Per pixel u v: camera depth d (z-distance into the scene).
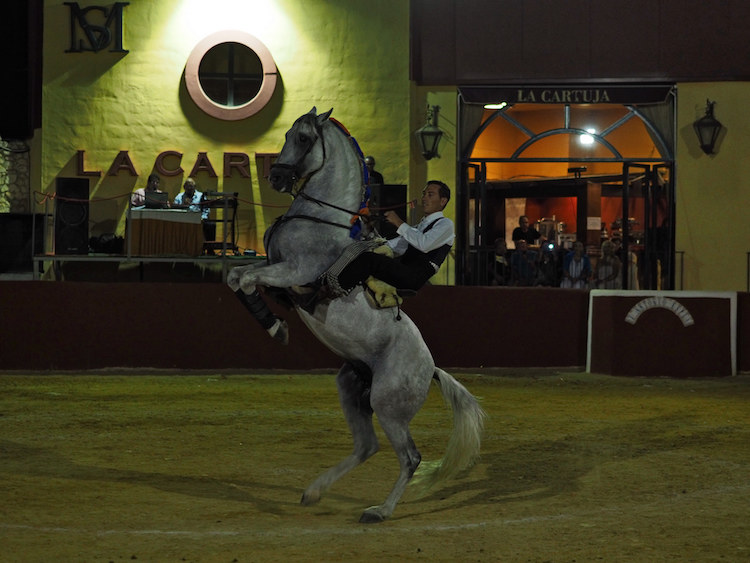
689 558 6.52
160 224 19.20
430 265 8.12
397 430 7.79
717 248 22.41
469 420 7.87
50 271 20.64
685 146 22.45
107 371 17.55
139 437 11.20
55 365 17.48
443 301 18.17
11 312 17.42
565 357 18.27
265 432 11.62
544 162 22.95
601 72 22.52
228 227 21.95
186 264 21.17
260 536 7.03
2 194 22.09
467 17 22.59
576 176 22.75
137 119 22.12
